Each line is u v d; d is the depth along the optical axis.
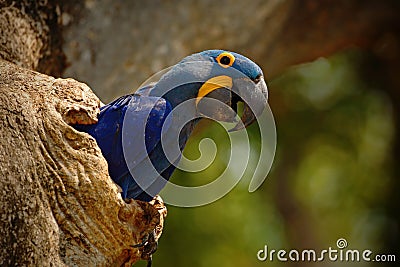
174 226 15.11
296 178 17.08
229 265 15.41
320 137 16.84
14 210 6.23
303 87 16.75
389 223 16.22
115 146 7.13
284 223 17.06
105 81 11.31
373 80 16.17
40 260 6.30
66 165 6.52
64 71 10.68
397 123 15.89
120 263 6.86
